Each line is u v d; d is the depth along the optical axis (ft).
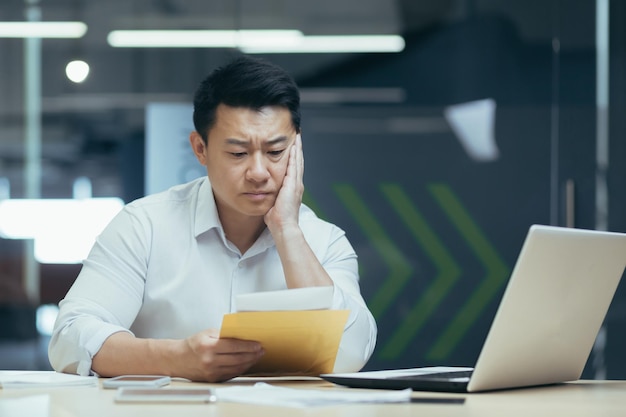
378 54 18.65
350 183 18.52
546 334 5.59
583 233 5.50
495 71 18.62
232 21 18.80
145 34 18.83
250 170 7.21
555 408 4.68
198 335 6.22
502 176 18.53
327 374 6.17
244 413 4.31
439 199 18.52
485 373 5.29
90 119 18.70
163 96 18.72
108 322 7.35
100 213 18.61
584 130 18.62
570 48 18.63
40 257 18.52
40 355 18.54
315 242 8.16
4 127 18.70
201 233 7.77
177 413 4.33
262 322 5.90
